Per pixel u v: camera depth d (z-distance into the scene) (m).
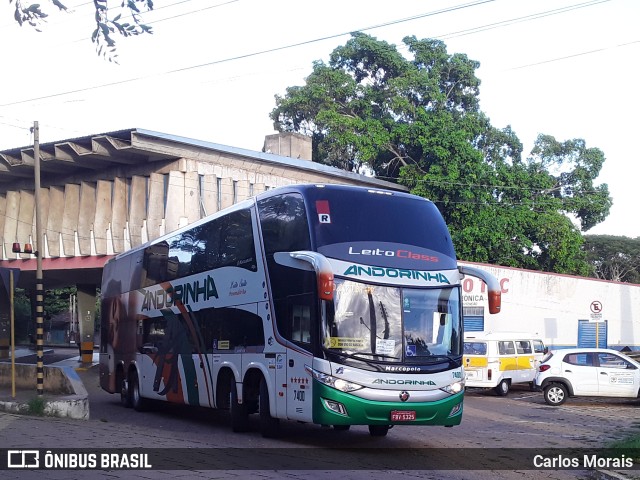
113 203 32.97
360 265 12.35
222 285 15.81
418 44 49.47
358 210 12.87
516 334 27.77
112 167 33.19
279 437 14.15
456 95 49.41
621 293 38.09
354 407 11.74
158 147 30.22
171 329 18.56
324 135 46.75
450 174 42.00
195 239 17.67
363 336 12.05
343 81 48.09
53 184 35.59
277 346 13.23
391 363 12.04
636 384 22.36
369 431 14.80
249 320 14.42
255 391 14.75
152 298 20.09
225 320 15.51
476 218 42.62
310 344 12.18
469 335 27.16
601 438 15.05
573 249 44.53
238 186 33.25
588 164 48.72
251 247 14.65
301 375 12.38
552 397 22.86
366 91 47.81
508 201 45.19
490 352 26.58
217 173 32.41
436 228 13.36
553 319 36.69
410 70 47.50
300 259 12.45
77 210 34.88
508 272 36.12
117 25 8.03
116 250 32.56
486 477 10.47
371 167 47.06
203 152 31.78
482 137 48.56
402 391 11.96
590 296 37.50
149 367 19.94
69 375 18.36
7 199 37.62
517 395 27.22
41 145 31.94
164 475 10.02
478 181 43.09
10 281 17.34
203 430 15.66
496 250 43.03
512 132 49.12
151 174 31.64
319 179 37.41
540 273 36.75
